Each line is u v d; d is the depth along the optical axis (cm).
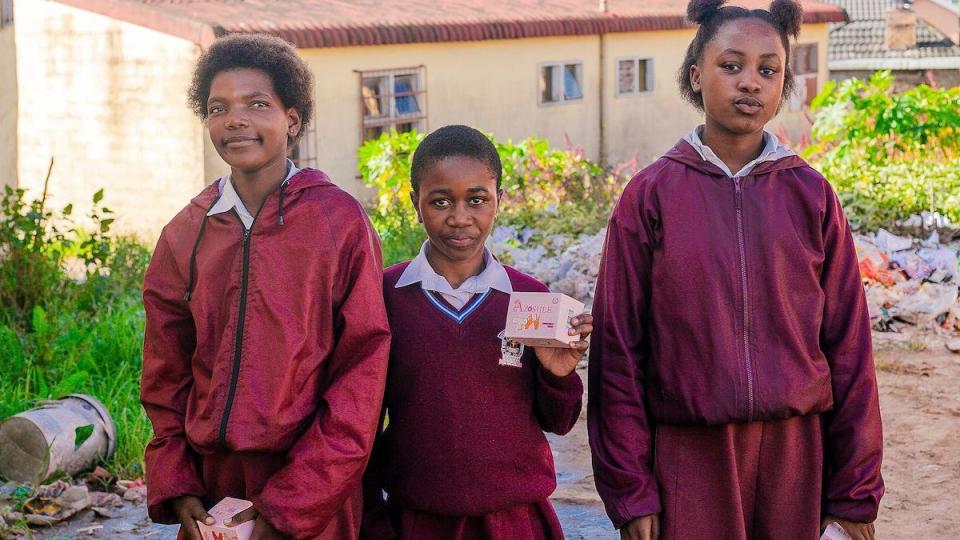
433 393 307
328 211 291
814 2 2378
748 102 306
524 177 1187
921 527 466
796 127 2316
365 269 291
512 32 1798
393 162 1239
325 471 280
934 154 1177
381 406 300
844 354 313
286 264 288
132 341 688
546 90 1933
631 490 307
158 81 1483
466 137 309
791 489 310
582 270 841
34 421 510
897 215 938
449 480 306
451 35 1700
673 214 308
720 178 311
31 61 1608
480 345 309
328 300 288
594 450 318
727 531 307
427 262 316
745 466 309
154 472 300
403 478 311
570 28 1897
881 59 3703
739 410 300
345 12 1667
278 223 289
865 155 1166
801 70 2322
